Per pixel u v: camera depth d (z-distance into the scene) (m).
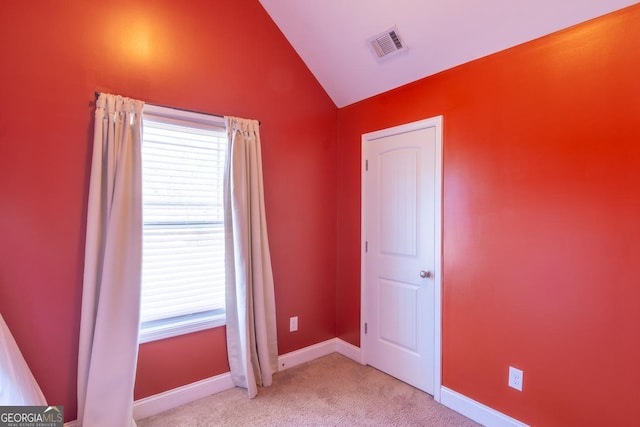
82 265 1.85
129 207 1.90
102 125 1.84
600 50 1.60
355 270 2.96
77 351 1.83
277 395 2.32
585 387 1.64
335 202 3.12
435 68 2.30
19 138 1.68
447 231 2.24
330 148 3.07
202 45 2.29
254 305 2.40
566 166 1.71
